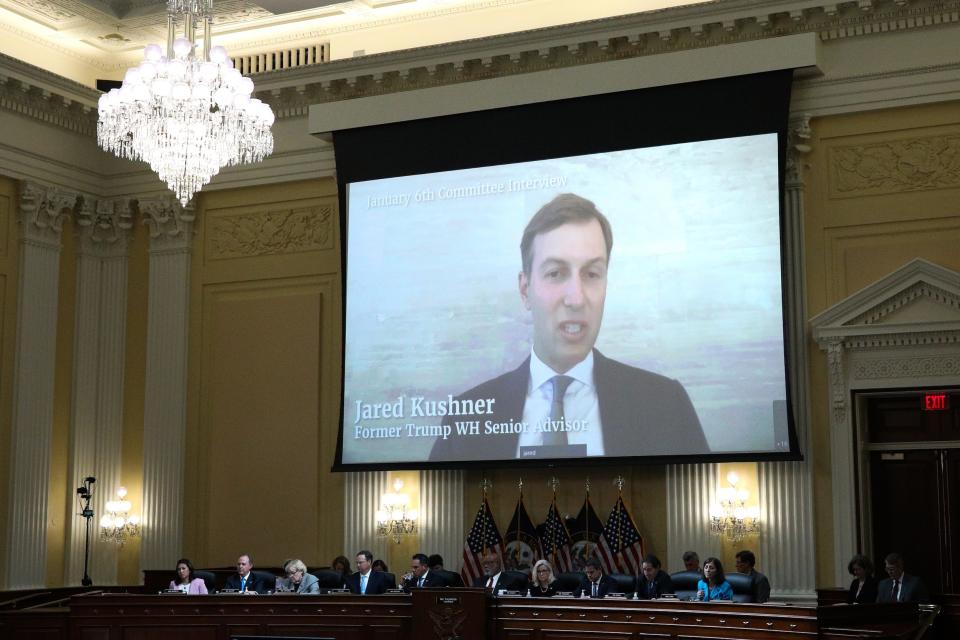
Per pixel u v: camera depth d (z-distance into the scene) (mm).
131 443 15742
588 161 13609
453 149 14242
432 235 14242
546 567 10930
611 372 13195
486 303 13891
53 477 15266
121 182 16156
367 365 14344
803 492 12445
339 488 14555
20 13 15008
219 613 10891
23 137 15133
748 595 10359
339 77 14789
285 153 15383
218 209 15797
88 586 14805
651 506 13102
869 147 12766
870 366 12406
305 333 15000
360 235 14570
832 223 12797
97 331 15953
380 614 10484
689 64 13094
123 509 15320
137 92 9859
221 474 15156
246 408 15180
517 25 14594
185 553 15156
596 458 13109
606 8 14172
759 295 12695
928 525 12406
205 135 9961
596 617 9867
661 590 10672
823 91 12891
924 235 12422
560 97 13641
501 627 10172
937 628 10391
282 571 14531
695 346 12883
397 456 14062
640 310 13164
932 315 12117
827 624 8898
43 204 15336
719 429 12664
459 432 13797
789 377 12492
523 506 13602
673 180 13188
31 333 15062
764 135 12812
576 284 13477
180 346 15562
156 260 15875
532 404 13500
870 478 12688
